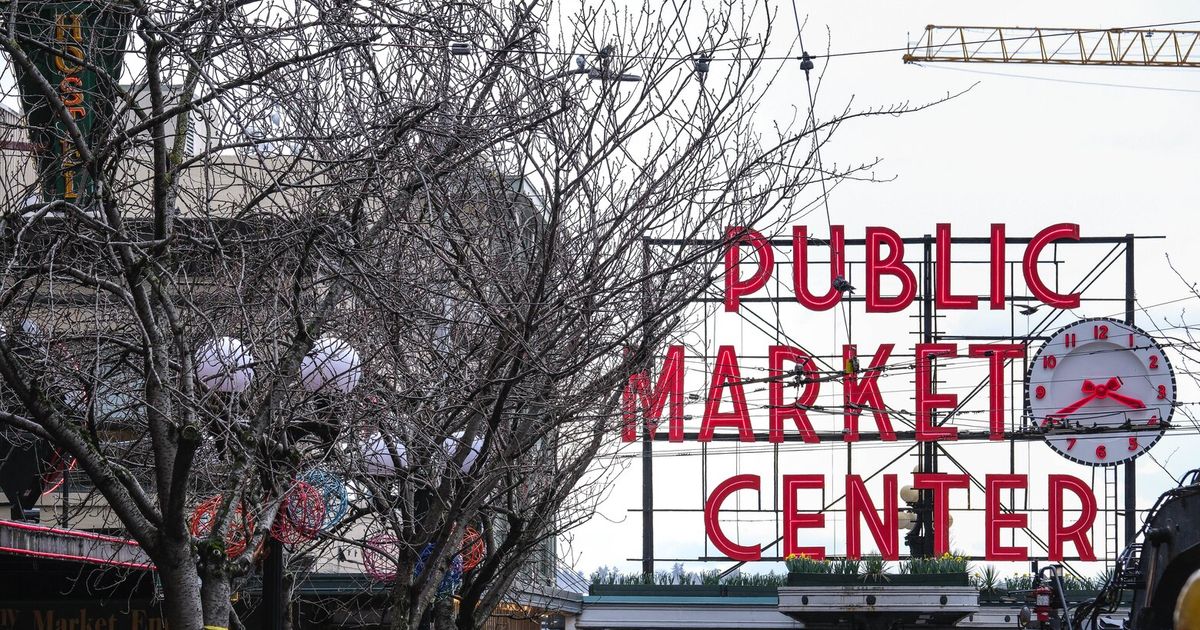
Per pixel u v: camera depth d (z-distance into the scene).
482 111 15.74
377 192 14.52
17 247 12.83
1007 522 44.72
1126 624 22.12
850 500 44.88
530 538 21.06
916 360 45.66
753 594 41.12
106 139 13.35
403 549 17.45
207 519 14.73
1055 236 46.69
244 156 16.42
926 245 47.28
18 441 17.66
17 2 13.27
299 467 15.59
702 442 45.25
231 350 14.27
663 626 39.72
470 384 16.19
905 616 38.62
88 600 21.05
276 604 14.84
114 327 16.78
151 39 13.52
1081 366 45.81
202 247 14.48
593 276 16.84
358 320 16.19
